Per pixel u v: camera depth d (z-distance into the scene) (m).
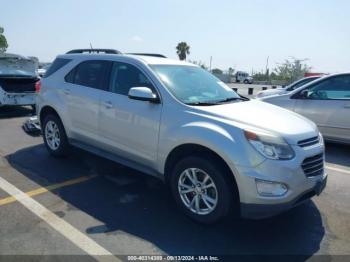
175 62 4.95
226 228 3.73
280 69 44.97
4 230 3.53
